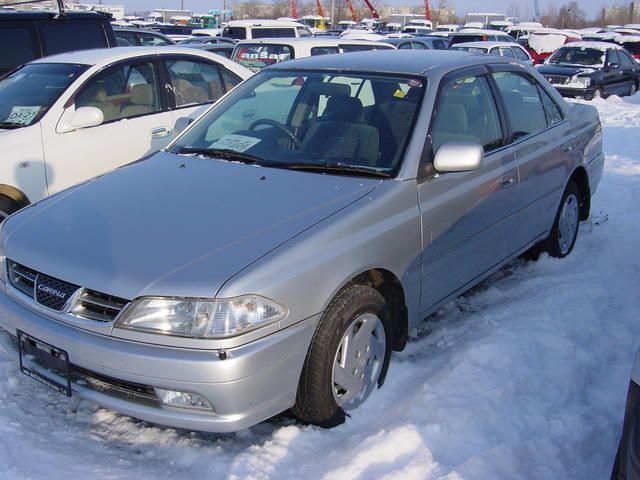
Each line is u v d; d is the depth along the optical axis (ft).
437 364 12.46
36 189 18.13
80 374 9.92
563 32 99.86
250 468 9.68
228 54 49.47
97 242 10.21
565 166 17.22
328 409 10.36
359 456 9.63
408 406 10.87
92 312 9.57
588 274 16.70
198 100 22.59
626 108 50.85
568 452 9.99
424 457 9.56
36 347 10.17
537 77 17.10
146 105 20.95
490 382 11.53
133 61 20.86
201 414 9.23
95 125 19.12
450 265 12.96
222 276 9.19
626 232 20.10
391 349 11.76
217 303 8.99
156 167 13.07
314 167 12.19
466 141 12.37
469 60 14.69
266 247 9.75
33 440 10.16
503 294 15.84
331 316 10.15
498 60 15.64
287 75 14.80
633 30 126.72
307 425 10.82
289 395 9.78
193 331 9.00
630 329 13.88
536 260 17.94
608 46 62.34
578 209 18.94
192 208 10.95
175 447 10.36
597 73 58.29
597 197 24.17
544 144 16.15
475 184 13.26
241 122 14.19
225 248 9.75
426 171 12.13
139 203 11.32
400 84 13.33
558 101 17.71
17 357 10.82
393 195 11.39
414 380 12.01
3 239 11.14
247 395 9.16
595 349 13.12
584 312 14.35
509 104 15.37
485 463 9.42
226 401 9.05
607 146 34.65
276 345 9.32
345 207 10.84
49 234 10.69
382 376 11.66
